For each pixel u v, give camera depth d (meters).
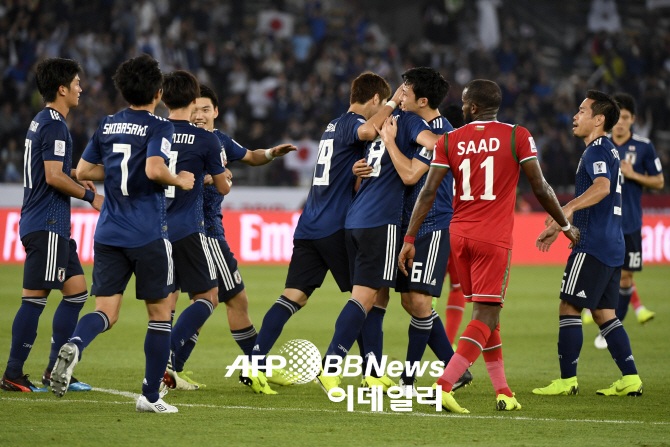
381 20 105.75
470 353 16.80
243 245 62.91
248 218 63.16
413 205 19.42
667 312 39.78
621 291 29.80
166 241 16.50
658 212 73.88
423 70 19.09
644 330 33.53
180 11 87.75
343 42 91.50
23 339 18.83
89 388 19.22
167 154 16.17
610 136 29.19
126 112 16.59
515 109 84.75
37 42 78.31
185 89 19.31
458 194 17.41
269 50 89.44
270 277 53.62
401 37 105.12
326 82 84.62
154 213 16.38
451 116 24.89
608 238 20.02
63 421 15.42
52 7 80.75
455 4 97.88
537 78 90.75
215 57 84.62
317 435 14.58
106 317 16.19
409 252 17.70
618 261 20.11
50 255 18.81
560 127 84.25
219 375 22.08
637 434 14.99
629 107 28.39
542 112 85.75
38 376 21.28
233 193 69.75
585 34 100.81
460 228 17.33
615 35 94.44
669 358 26.08
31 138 18.86
